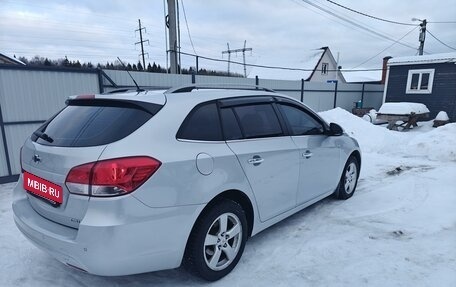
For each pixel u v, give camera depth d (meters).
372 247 3.29
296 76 39.59
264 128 3.19
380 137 9.16
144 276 2.82
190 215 2.39
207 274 2.62
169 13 11.30
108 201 2.04
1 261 3.06
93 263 2.07
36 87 6.51
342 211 4.28
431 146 7.98
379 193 5.04
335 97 19.11
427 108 16.72
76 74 7.07
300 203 3.68
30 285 2.69
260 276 2.80
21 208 2.65
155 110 2.40
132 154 2.13
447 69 16.20
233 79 12.87
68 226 2.25
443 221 3.90
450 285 2.63
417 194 4.96
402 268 2.89
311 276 2.79
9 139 6.27
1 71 6.04
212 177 2.52
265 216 3.17
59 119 2.72
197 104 2.67
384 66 26.94
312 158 3.72
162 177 2.21
